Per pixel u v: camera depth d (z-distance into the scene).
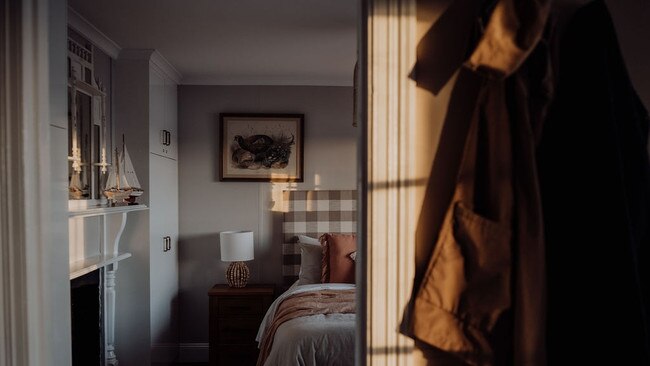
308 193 4.66
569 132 0.99
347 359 2.64
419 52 1.07
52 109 1.26
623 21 1.11
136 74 3.62
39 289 1.15
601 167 0.95
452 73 1.07
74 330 2.79
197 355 4.59
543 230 0.97
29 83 1.13
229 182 4.64
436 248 0.99
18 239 1.11
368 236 1.05
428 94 1.07
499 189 0.96
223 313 4.22
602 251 0.94
